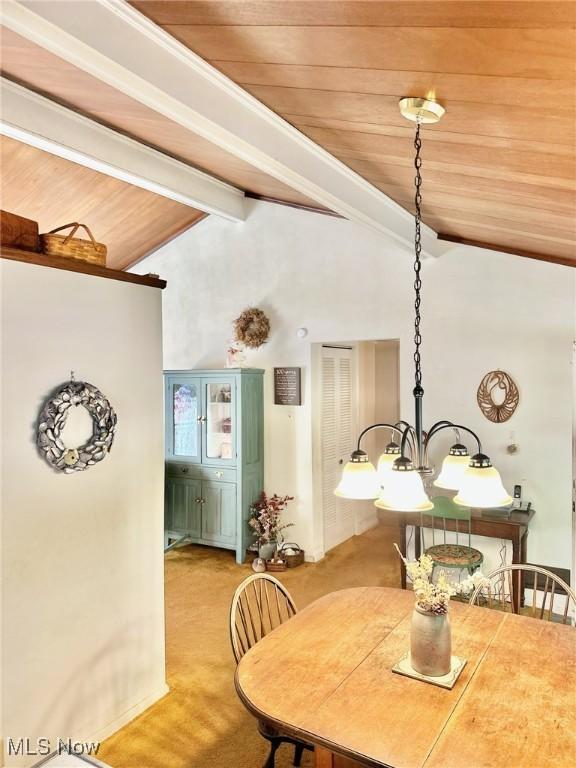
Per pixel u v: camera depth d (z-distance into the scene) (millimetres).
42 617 2211
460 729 1518
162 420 2850
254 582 2404
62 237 2340
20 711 2123
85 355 2404
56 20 1468
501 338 4051
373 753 1426
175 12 1416
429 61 1336
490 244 3975
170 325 5727
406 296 4418
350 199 3041
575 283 3797
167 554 5199
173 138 3568
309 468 4945
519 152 1822
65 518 2307
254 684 1758
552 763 1387
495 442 4066
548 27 1043
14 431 2107
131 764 2326
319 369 5078
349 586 4316
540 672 1815
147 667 2740
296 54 1500
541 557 3914
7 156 3770
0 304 2062
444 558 3658
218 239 5387
